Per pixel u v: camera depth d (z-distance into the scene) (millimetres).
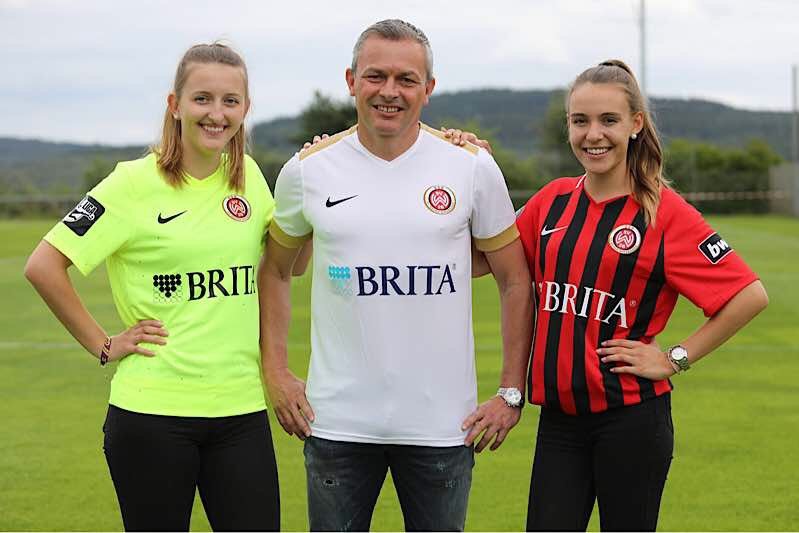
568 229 3789
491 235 3791
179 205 3686
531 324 3922
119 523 5199
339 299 3691
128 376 3643
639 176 3732
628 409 3670
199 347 3641
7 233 30906
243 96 3732
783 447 6531
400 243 3635
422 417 3689
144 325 3654
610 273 3691
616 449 3668
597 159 3725
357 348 3682
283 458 6344
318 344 3781
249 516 3613
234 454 3652
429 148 3709
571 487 3719
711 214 41562
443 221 3643
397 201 3646
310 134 41906
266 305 3969
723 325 3684
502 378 3908
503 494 5629
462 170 3691
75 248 3615
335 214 3660
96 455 6445
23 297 15094
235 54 3732
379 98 3555
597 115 3697
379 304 3654
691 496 5570
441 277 3658
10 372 9203
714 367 9242
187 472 3617
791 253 22062
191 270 3658
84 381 8797
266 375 3934
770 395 8062
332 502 3770
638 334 3727
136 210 3664
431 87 3693
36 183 46906
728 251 3695
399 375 3670
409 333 3662
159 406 3596
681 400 7910
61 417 7465
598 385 3664
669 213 3709
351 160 3707
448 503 3764
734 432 6914
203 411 3623
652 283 3709
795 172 39594
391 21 3605
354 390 3691
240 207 3770
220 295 3682
